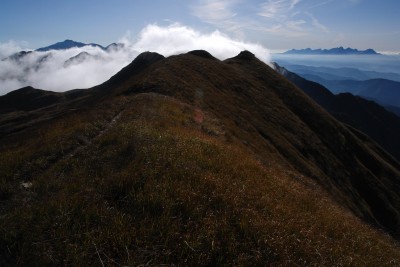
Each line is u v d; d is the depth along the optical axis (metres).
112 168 11.78
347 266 9.01
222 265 7.26
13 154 16.70
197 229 8.22
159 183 10.05
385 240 17.50
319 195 20.42
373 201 55.44
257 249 7.96
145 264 6.94
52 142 17.33
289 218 10.46
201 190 10.21
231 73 66.88
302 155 48.88
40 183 11.32
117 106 27.44
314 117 69.19
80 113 31.12
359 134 99.38
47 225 8.09
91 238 7.45
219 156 14.82
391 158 94.69
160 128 17.67
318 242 9.41
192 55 70.31
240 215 9.16
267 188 13.00
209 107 40.28
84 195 9.45
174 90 39.06
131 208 8.93
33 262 6.90
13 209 9.49
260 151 35.25
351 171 59.09
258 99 60.31
